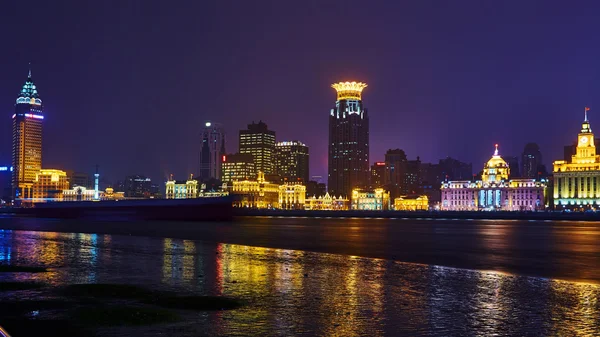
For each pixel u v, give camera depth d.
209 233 113.19
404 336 25.81
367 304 33.25
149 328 26.88
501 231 139.12
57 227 136.75
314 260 58.38
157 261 56.28
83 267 50.81
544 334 26.22
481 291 38.16
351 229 145.62
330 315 30.14
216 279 43.34
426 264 55.41
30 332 25.98
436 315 30.25
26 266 51.34
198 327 27.19
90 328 26.84
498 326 27.70
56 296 35.34
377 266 53.12
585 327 27.53
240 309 31.59
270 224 182.88
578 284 41.56
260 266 52.34
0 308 31.41
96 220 199.12
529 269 51.91
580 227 174.50
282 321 28.61
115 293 36.62
